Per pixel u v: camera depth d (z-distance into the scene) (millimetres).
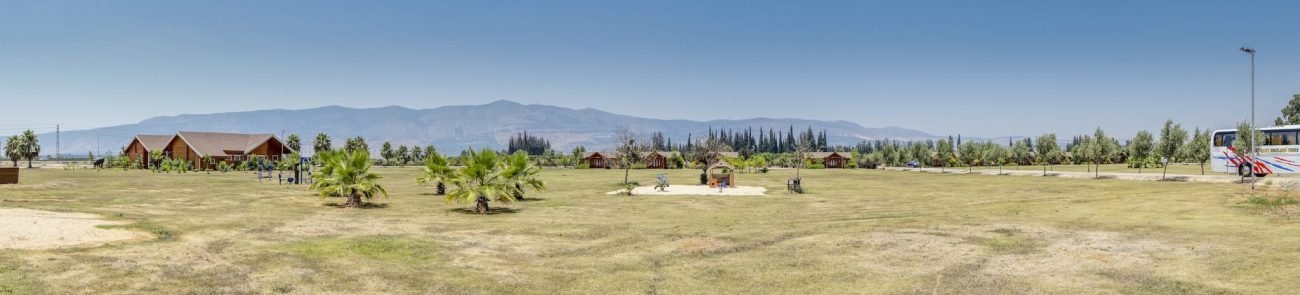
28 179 55062
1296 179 38188
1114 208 27016
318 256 16281
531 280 14062
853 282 13766
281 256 16078
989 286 13227
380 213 28812
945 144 111688
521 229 22828
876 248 17828
